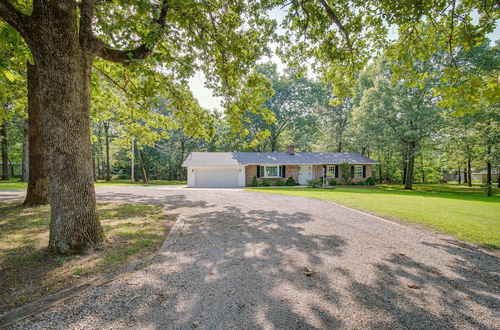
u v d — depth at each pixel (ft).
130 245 13.70
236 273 10.40
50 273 9.95
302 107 100.53
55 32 11.50
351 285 9.28
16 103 32.94
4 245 13.01
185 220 21.03
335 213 24.38
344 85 22.84
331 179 79.00
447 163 89.10
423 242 14.82
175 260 11.85
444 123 61.57
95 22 20.10
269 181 76.74
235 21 20.11
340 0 17.94
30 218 19.42
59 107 11.83
